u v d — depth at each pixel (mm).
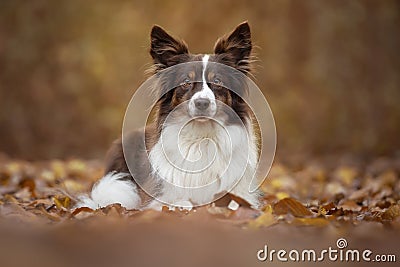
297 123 23016
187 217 7879
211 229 7328
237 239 7090
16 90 23547
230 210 8359
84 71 23375
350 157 21172
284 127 22906
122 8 23594
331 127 23047
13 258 6219
